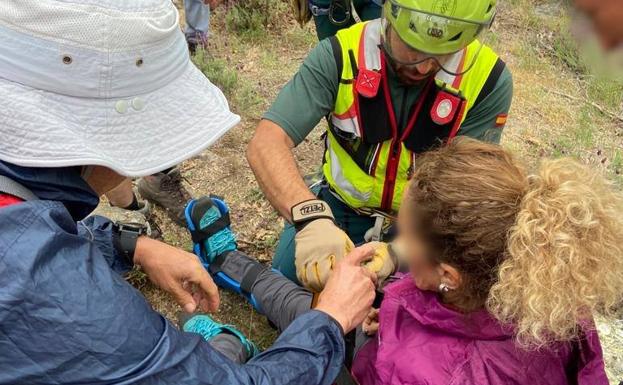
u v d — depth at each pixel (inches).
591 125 153.8
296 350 50.4
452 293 53.2
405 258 55.8
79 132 40.7
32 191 40.2
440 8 62.1
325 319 53.2
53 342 37.1
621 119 159.8
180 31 47.3
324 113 77.2
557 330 46.6
